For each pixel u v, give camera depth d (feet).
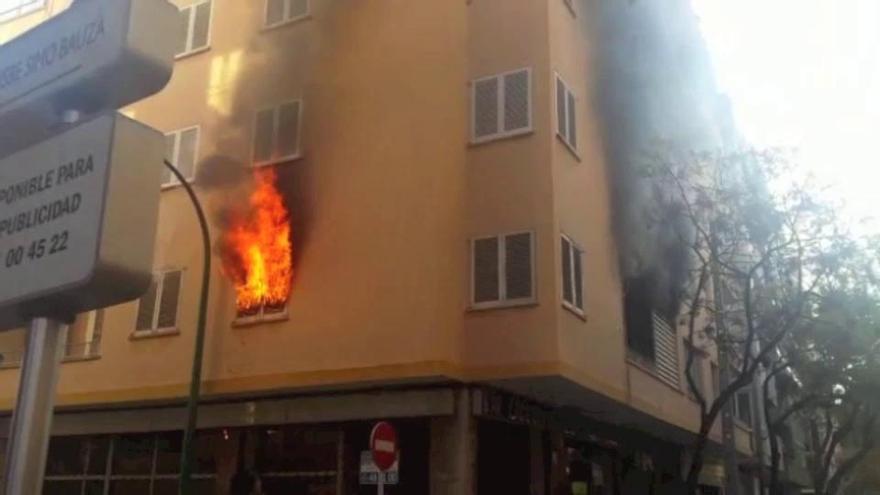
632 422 62.39
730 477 61.77
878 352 61.11
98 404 53.88
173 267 53.57
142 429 53.72
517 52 49.26
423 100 47.57
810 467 88.17
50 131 19.30
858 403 69.36
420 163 46.39
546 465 51.75
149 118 59.00
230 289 50.37
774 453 58.54
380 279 45.37
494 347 44.42
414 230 45.29
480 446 45.47
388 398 45.29
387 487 45.52
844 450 115.65
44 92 18.48
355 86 50.14
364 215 47.11
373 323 44.80
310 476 48.39
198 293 51.98
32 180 18.20
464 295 46.09
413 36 49.29
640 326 59.11
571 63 52.39
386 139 47.93
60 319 17.72
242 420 49.62
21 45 19.67
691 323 53.47
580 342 46.70
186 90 57.88
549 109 47.37
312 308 47.01
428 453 45.11
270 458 50.19
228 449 51.49
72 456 58.39
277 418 48.39
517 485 48.08
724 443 63.05
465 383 44.70
